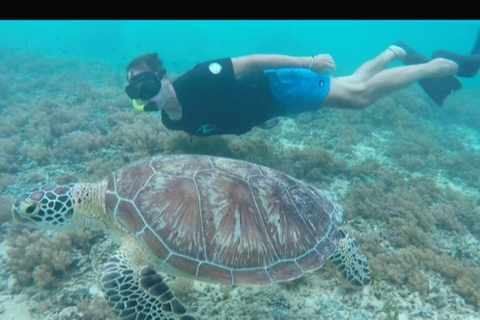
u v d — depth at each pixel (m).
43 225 1.06
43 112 2.62
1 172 1.91
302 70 1.61
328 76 1.67
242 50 11.46
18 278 1.24
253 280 0.93
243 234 0.96
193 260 0.92
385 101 3.07
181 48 11.80
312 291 1.16
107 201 1.01
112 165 1.81
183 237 0.93
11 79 4.04
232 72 1.51
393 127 2.76
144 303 0.90
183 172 1.03
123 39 13.27
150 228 0.94
